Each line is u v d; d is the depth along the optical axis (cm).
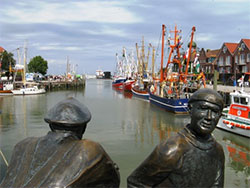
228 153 1750
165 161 224
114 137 2166
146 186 241
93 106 4050
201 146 233
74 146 196
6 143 1956
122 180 1299
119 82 8944
